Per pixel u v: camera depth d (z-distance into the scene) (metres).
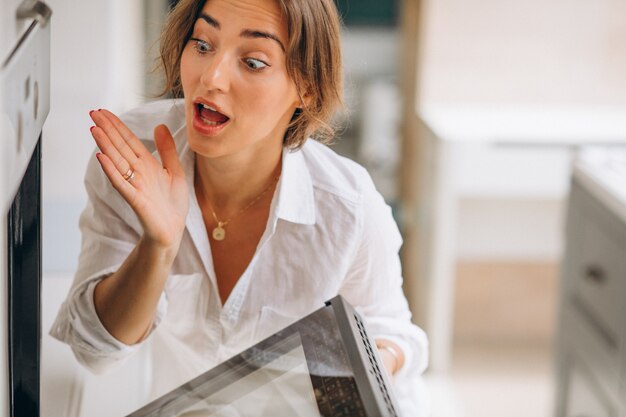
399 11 2.62
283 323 1.03
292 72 0.85
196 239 0.99
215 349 1.06
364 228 1.02
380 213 1.04
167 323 1.06
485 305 2.65
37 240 0.87
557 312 1.99
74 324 0.92
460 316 2.66
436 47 2.43
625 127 2.31
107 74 1.47
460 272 2.62
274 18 0.83
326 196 1.01
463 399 2.31
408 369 1.05
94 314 0.90
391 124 2.71
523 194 2.30
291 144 0.96
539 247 2.60
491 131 2.27
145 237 0.83
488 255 2.60
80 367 1.15
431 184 2.31
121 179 0.79
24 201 0.87
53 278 1.29
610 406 1.64
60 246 1.33
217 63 0.83
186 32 0.88
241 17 0.82
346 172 1.04
